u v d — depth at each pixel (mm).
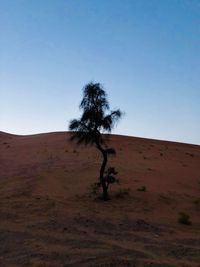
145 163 42094
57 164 39469
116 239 17797
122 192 29172
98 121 27281
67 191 30016
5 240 17375
